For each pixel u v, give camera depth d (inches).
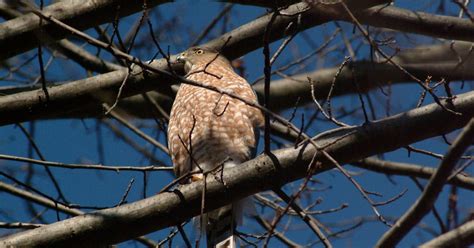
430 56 526.0
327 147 355.3
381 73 533.6
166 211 351.6
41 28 390.6
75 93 439.8
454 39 466.9
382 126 362.3
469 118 363.9
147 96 527.5
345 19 448.1
